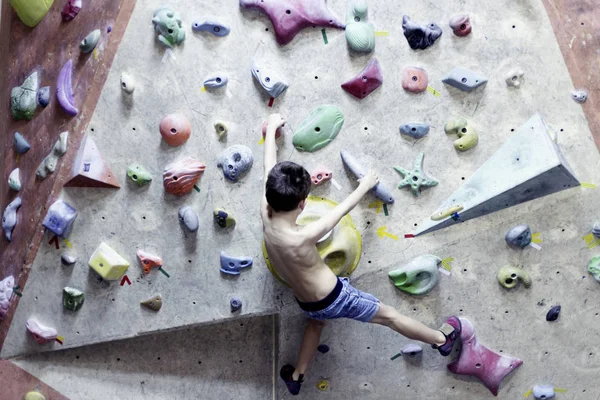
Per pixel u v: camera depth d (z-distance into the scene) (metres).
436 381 4.79
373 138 4.56
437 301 4.66
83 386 5.01
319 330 4.68
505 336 4.70
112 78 4.64
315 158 4.59
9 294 4.90
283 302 4.69
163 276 4.73
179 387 5.03
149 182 4.65
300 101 4.57
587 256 4.59
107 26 4.65
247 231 4.64
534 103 4.50
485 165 4.51
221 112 4.61
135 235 4.70
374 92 4.55
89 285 4.78
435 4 4.52
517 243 4.54
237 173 4.57
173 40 4.57
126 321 4.80
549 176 4.41
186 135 4.60
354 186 4.59
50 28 4.84
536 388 4.77
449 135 4.54
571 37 4.48
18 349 4.96
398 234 4.61
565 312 4.66
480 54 4.51
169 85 4.61
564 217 4.55
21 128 4.89
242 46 4.59
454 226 4.59
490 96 4.52
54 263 4.79
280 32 4.52
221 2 4.59
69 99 4.70
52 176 4.73
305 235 4.04
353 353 4.76
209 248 4.67
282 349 4.76
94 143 4.66
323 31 4.55
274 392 5.00
